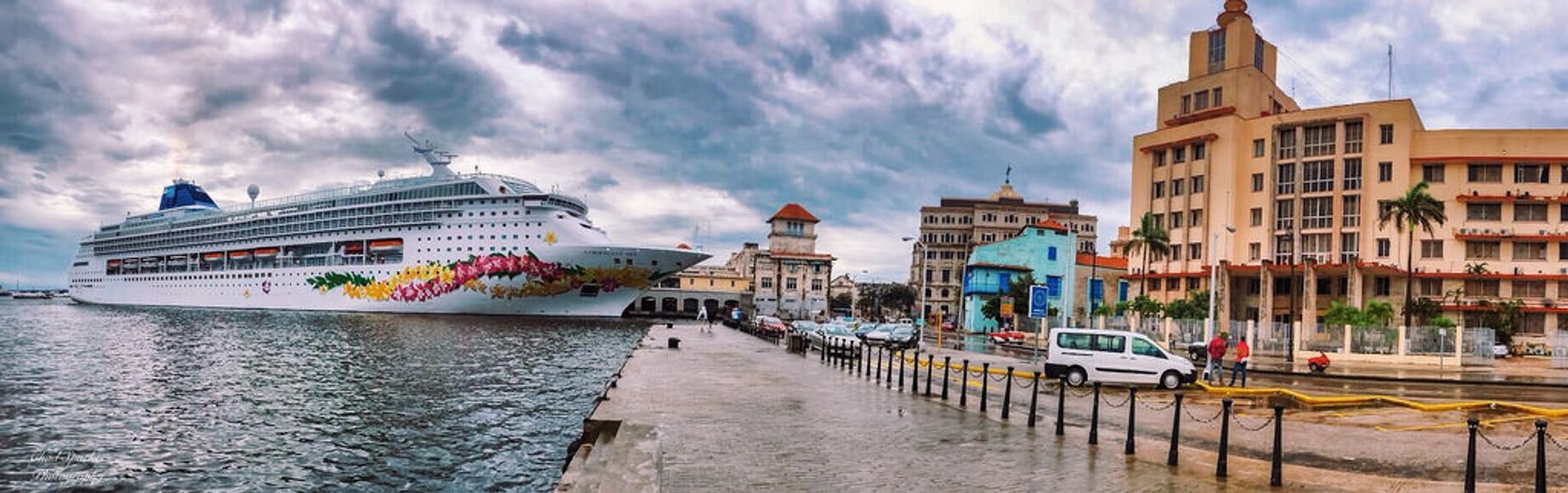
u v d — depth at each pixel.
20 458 20.95
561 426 26.36
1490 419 19.19
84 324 86.81
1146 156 72.88
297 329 77.00
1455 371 37.81
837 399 19.88
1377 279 62.28
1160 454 13.05
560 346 60.91
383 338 66.50
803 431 14.88
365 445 22.88
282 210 124.12
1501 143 62.31
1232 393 24.05
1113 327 57.28
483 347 58.44
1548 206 62.09
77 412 27.91
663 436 14.12
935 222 127.50
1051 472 11.60
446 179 111.62
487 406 30.14
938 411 17.94
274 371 41.09
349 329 77.56
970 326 87.06
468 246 106.50
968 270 89.81
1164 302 69.81
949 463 12.20
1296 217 64.75
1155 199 72.12
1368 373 35.53
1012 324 81.69
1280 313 64.69
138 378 37.91
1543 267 61.88
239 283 126.81
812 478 11.10
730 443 13.63
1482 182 62.94
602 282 107.44
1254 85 70.25
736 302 146.25
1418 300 58.06
